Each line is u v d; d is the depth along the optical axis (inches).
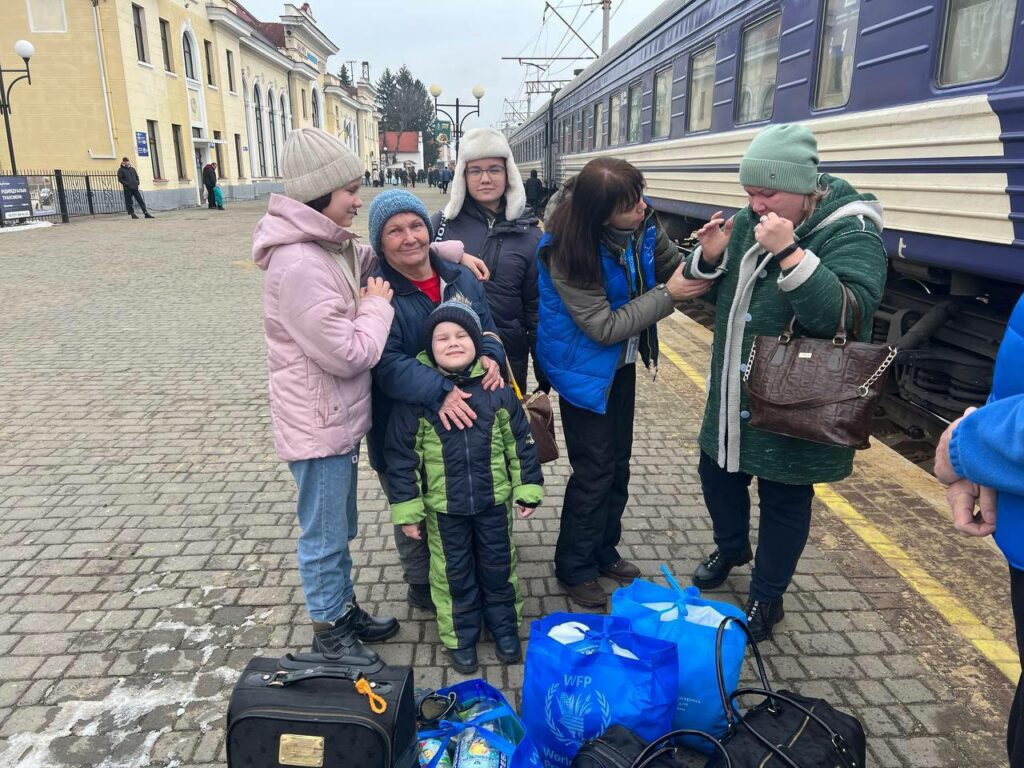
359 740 67.5
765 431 93.7
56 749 85.8
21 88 893.2
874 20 182.5
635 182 94.3
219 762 84.0
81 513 143.3
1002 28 139.8
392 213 91.0
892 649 102.1
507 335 113.3
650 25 402.3
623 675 75.9
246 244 594.2
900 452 189.5
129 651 102.9
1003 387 54.3
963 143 148.8
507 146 110.6
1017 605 55.0
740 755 69.0
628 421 112.8
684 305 388.8
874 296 85.4
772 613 103.0
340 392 90.0
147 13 960.9
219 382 228.1
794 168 84.9
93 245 571.5
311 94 1972.2
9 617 110.3
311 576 95.0
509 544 101.3
